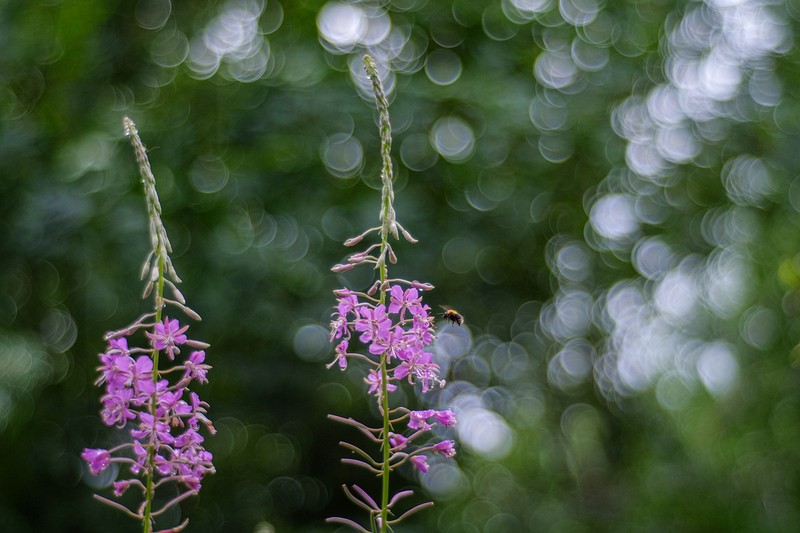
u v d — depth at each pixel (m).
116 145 10.23
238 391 12.34
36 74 11.14
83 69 11.16
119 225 9.60
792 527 14.83
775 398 15.52
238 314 10.67
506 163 12.20
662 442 16.28
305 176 11.16
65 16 10.99
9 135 10.17
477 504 17.44
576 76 13.22
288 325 11.09
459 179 11.91
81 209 9.39
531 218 12.52
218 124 10.86
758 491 15.53
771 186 14.25
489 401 14.88
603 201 14.20
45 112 10.78
